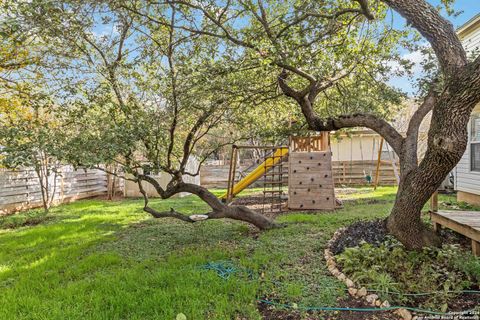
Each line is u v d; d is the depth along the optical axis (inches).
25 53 170.1
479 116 279.0
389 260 134.4
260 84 181.5
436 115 117.0
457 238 167.9
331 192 294.4
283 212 290.0
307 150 329.4
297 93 180.4
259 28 153.6
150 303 106.5
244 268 136.9
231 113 193.5
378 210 267.7
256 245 173.3
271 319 99.4
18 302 111.0
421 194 136.4
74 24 130.6
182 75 147.9
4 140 129.4
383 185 509.4
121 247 180.7
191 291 113.4
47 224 252.2
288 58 134.2
